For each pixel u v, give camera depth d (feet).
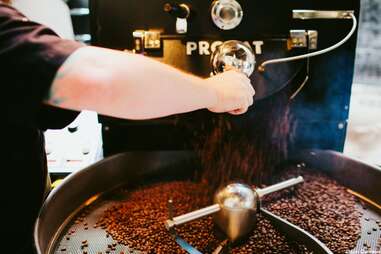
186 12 4.38
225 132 5.09
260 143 5.18
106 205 4.50
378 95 8.52
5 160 2.84
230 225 3.68
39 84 2.24
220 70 4.22
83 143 5.39
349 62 4.89
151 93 2.56
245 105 3.52
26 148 2.89
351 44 4.83
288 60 4.50
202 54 4.64
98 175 4.58
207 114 4.98
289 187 4.50
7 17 2.31
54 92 2.35
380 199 4.37
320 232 3.89
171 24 4.58
